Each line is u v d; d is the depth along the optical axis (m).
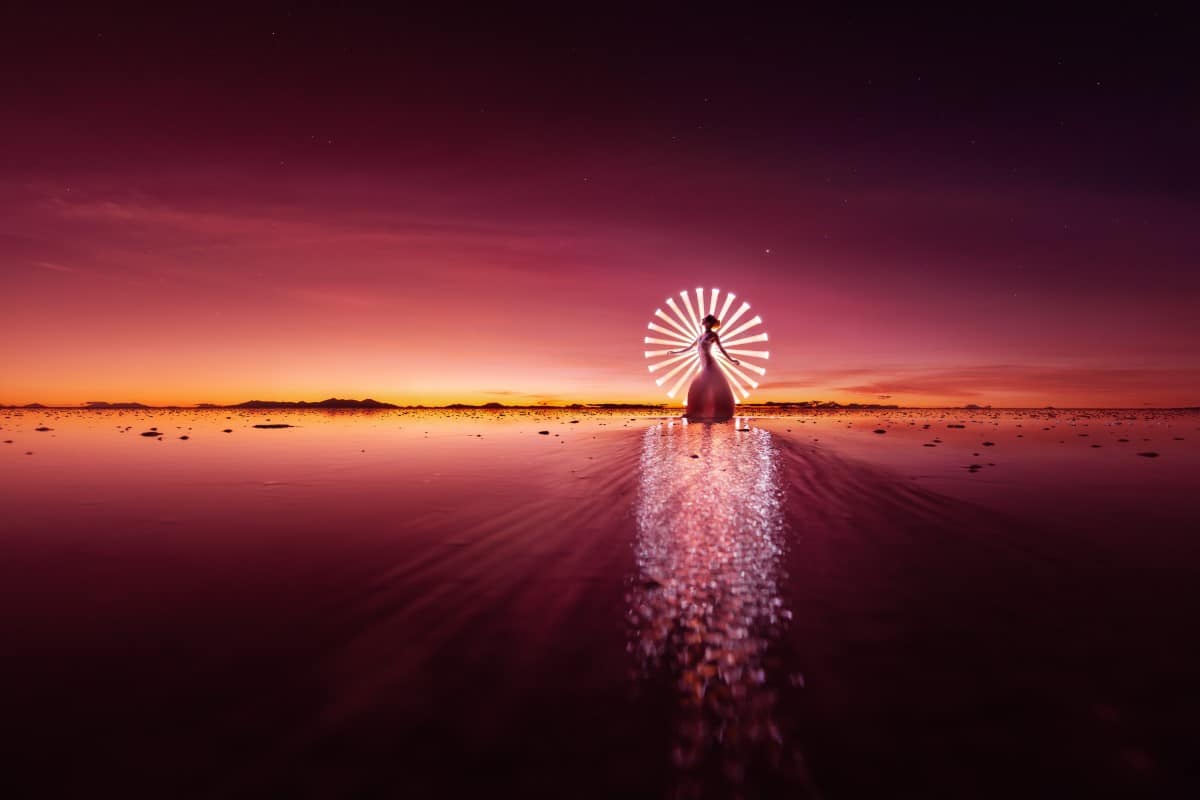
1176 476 10.51
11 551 5.92
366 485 9.93
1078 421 37.44
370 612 4.23
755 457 13.83
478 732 2.70
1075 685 3.12
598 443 18.62
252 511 7.80
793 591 4.59
